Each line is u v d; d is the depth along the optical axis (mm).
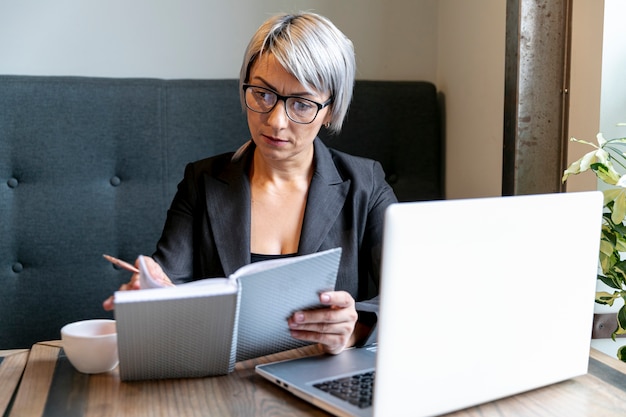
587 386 1217
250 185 1598
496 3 2051
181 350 1155
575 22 1855
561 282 1169
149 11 2297
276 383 1173
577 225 1174
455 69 2352
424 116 2365
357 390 1112
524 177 1923
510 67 1920
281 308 1199
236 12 2352
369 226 1630
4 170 2090
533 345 1150
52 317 2137
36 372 1253
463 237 1033
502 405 1130
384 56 2465
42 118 2100
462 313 1051
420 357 1021
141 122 2170
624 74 1764
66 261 2139
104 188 2170
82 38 2268
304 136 1489
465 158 2289
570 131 1886
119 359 1148
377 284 1583
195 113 2205
